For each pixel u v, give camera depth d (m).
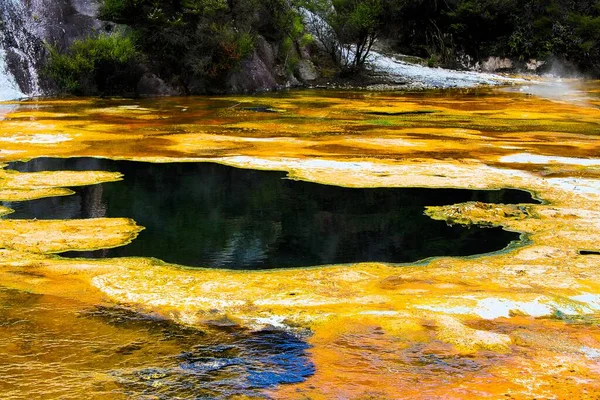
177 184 9.40
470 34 37.69
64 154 11.39
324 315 4.89
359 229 7.36
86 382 3.90
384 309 5.02
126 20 23.92
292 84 28.23
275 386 3.89
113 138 13.13
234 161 10.93
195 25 24.62
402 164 10.77
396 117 17.34
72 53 22.77
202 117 16.86
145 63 23.48
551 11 38.31
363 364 4.17
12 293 5.29
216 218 7.74
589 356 4.30
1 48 21.48
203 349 4.36
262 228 7.37
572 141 13.57
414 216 7.88
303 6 31.39
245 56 25.59
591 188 9.29
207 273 5.88
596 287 5.57
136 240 6.85
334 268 6.07
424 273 5.93
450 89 27.42
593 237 7.05
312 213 8.01
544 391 3.86
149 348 4.36
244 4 26.03
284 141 13.00
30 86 21.84
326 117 17.19
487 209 8.07
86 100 20.78
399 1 35.19
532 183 9.52
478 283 5.65
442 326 4.68
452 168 10.52
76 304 5.09
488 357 4.27
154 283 5.57
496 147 12.64
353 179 9.72
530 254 6.47
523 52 37.28
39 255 6.26
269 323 4.78
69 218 7.61
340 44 30.81
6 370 4.02
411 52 37.31
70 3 24.52
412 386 3.90
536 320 4.89
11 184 9.12
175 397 3.75
